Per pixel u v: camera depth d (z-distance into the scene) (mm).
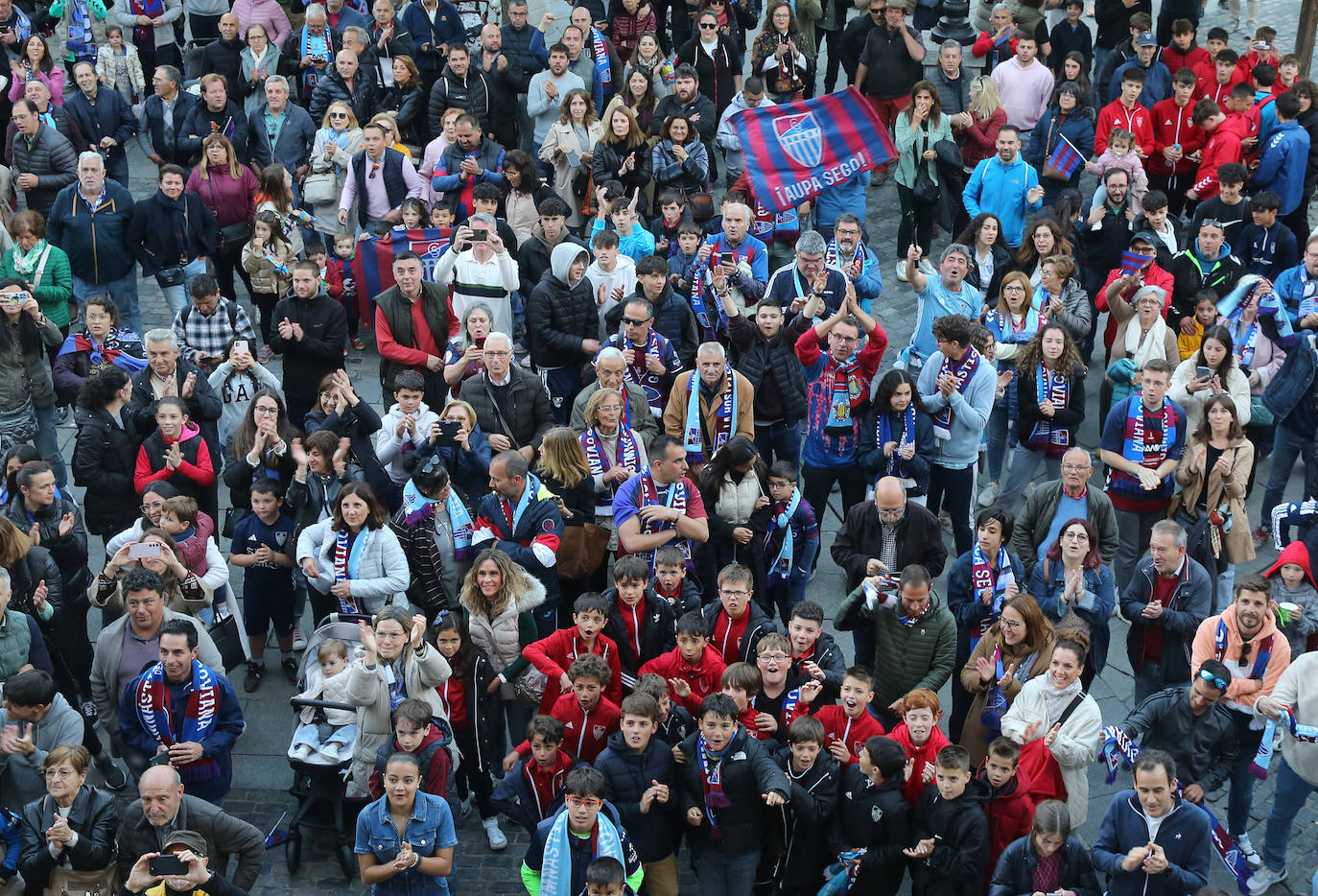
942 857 12016
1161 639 14156
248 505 16250
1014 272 18203
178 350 17875
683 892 13508
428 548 14828
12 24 25672
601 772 12180
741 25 26984
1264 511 17938
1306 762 12875
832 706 12953
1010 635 13211
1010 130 20734
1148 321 18188
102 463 16125
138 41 26734
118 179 23906
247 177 20984
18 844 12523
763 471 15227
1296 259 20375
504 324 18438
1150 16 24922
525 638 13836
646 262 17750
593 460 15906
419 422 16234
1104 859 11891
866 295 18891
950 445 16469
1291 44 29000
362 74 23906
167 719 12961
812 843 12602
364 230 21594
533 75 24172
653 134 22750
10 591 13539
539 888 11828
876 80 24375
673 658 13266
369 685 12945
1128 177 20297
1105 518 14797
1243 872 13273
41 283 19141
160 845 11727
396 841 11977
